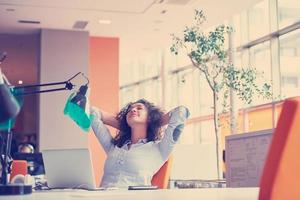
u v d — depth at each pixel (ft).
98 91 30.25
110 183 10.67
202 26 28.68
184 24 27.76
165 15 26.03
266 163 3.56
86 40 28.84
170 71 36.40
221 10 25.72
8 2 23.40
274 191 3.45
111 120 11.94
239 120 26.07
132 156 10.87
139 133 11.39
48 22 27.07
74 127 27.76
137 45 33.40
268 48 26.55
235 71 17.78
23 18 26.22
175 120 11.05
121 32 29.60
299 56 23.70
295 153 3.46
